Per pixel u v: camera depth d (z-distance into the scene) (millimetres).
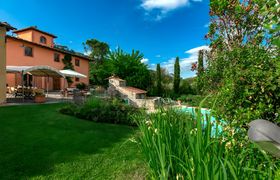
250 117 2281
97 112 8289
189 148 1674
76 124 7207
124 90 15312
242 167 1417
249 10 4562
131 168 3527
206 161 1375
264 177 1394
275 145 794
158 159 1916
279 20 1958
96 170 3492
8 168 3484
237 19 4852
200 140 1495
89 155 4191
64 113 9289
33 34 23469
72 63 26375
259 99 2436
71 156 4109
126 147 4711
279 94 2330
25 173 3330
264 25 2057
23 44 19828
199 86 5820
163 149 1731
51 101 14516
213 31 5605
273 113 2318
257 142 827
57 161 3842
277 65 2461
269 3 2004
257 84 2430
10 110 9609
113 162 3832
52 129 6305
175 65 24297
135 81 19766
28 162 3756
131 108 8562
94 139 5355
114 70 20094
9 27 11758
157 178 1886
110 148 4645
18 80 20031
